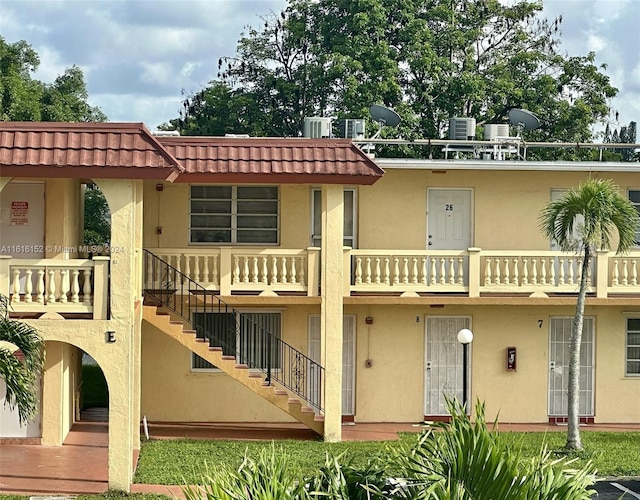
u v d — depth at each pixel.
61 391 23.88
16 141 19.53
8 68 42.62
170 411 27.00
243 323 26.75
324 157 23.95
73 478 20.77
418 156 40.28
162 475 20.98
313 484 10.87
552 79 44.62
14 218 23.70
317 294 25.00
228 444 24.03
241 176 23.77
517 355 27.64
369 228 27.61
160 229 26.80
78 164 19.36
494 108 44.69
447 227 27.73
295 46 45.91
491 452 9.83
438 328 27.56
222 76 47.03
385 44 42.25
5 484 20.14
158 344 26.94
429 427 11.23
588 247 23.42
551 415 27.81
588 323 27.86
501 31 47.19
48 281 19.98
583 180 27.72
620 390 27.92
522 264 26.58
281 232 27.03
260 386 24.55
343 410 27.39
